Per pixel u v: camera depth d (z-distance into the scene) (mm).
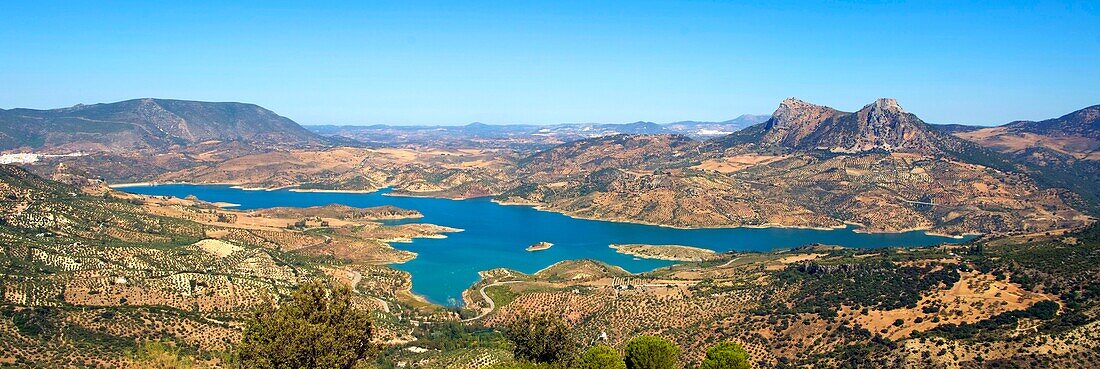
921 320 189875
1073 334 157750
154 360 154625
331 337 95125
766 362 185125
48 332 159375
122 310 183000
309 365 94375
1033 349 155125
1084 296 188250
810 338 193375
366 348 102875
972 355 157750
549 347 144375
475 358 177000
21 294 192375
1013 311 184125
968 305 193500
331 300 101188
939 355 160125
